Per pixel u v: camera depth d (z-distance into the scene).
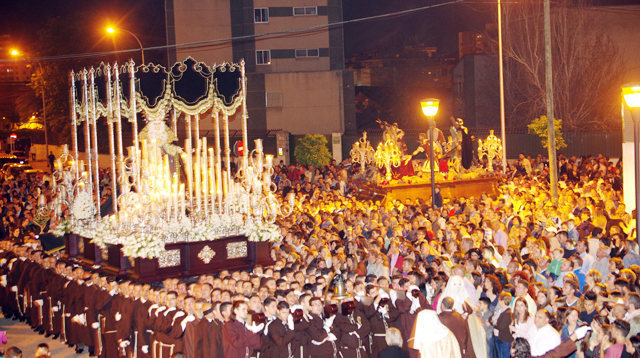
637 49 39.50
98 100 13.52
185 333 8.95
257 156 12.91
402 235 13.15
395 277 9.07
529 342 7.77
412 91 60.19
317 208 17.73
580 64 38.06
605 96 37.94
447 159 23.50
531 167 26.52
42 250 14.62
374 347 8.86
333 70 42.31
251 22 42.09
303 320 8.58
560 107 38.22
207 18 41.91
